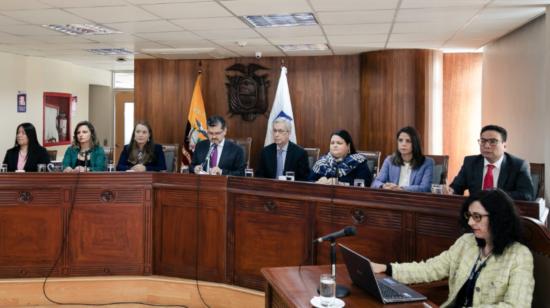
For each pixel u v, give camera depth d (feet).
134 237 11.44
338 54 21.53
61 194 11.20
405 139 11.05
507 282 5.70
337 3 12.53
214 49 20.48
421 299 5.82
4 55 21.90
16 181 11.07
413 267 6.73
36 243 11.18
